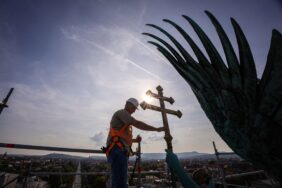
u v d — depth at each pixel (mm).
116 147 3562
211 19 978
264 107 786
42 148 4910
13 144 4504
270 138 786
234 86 875
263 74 798
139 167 5801
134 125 3635
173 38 1124
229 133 927
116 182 3324
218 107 936
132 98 4258
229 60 914
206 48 985
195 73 1012
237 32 899
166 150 1933
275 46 759
